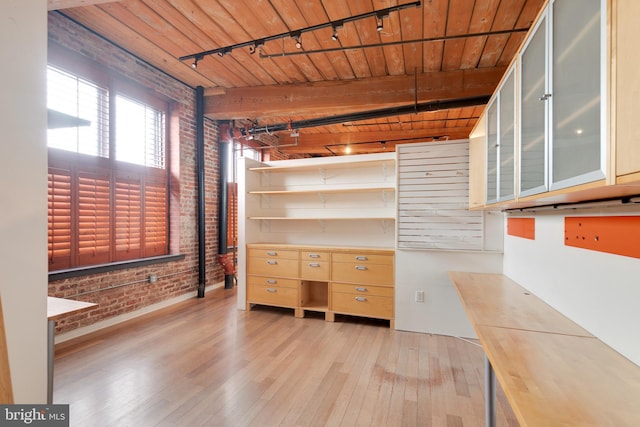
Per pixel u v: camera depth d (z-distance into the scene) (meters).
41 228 1.21
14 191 1.12
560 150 1.14
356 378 2.38
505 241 3.02
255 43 2.99
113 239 3.58
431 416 1.93
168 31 3.13
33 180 1.18
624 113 0.77
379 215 4.05
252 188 4.40
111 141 3.56
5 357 1.09
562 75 1.13
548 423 0.84
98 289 3.30
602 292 1.40
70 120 1.52
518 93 1.61
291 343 3.04
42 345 1.21
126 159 3.79
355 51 3.38
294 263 3.90
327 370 2.50
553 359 1.22
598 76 0.89
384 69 3.81
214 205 5.15
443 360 2.68
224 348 2.90
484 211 3.17
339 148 7.58
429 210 3.36
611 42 0.82
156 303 4.05
